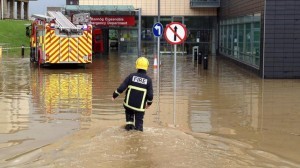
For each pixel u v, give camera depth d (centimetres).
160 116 1178
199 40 4347
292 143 918
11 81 1942
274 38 2144
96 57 3784
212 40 4341
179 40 1432
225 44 3734
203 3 4200
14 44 4953
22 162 765
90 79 2058
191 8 4300
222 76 2269
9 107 1297
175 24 1432
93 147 841
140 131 958
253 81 2039
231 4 3403
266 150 859
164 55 4194
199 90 1708
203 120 1135
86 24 2644
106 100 1434
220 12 4094
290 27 2133
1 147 862
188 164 750
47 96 1509
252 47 2494
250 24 2575
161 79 2102
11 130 1009
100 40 4119
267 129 1044
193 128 1038
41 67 2688
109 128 1002
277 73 2156
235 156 810
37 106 1317
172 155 796
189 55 4225
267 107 1334
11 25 5953
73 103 1374
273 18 2134
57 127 1038
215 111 1262
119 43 4312
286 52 2147
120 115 1185
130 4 4294
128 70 2552
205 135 968
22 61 3183
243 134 989
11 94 1550
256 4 2372
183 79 2109
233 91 1681
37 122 1095
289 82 2002
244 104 1386
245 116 1195
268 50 2148
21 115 1182
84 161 759
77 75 2238
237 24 3095
